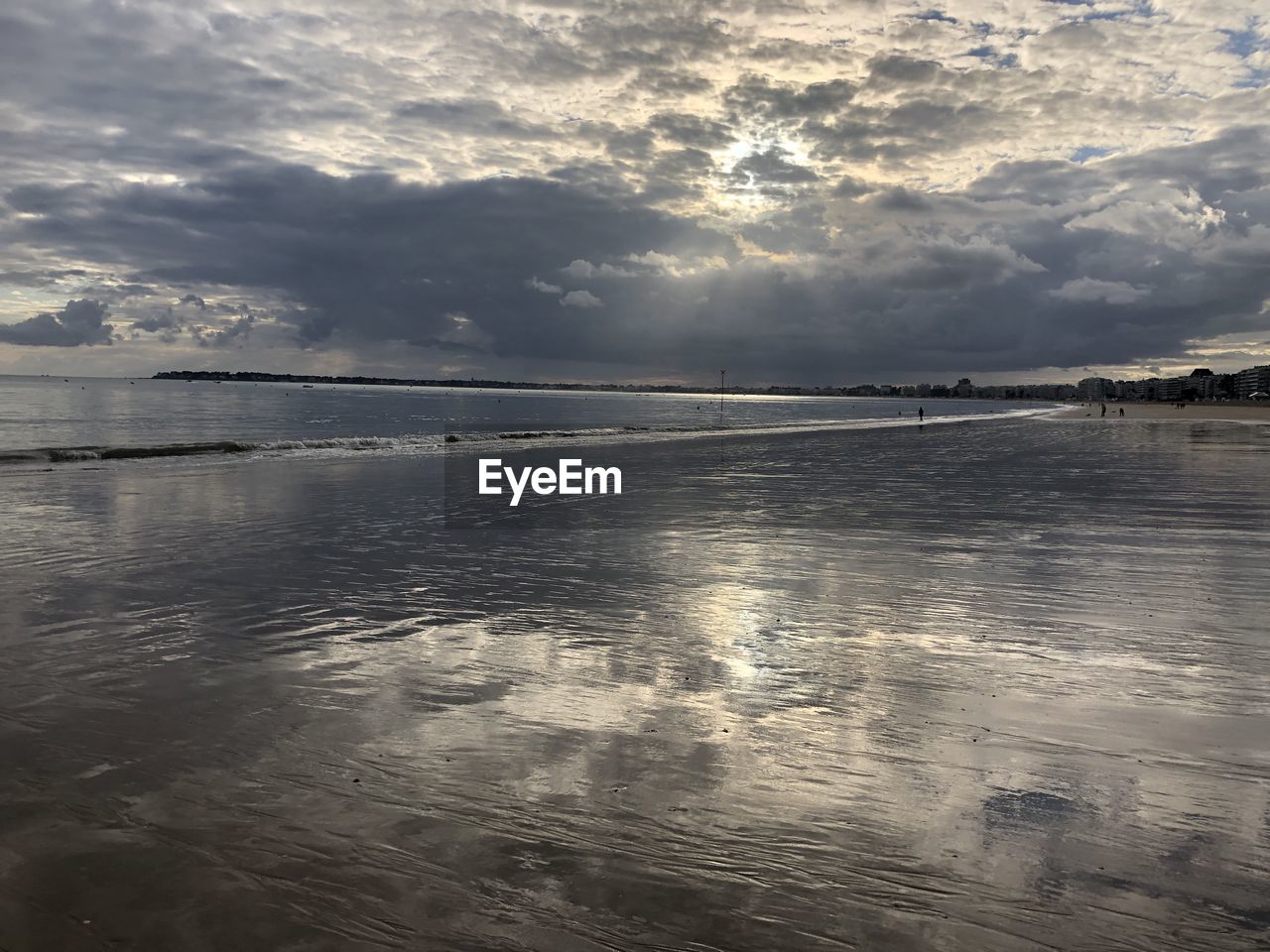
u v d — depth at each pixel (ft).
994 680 17.33
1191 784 12.43
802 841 10.64
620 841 10.59
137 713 15.02
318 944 8.48
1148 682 17.21
